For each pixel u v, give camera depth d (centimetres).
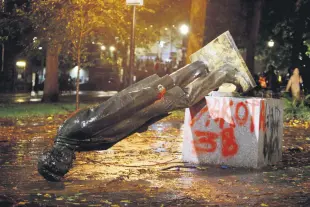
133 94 952
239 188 937
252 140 1116
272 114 1175
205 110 1152
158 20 4097
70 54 2672
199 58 1148
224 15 4444
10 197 852
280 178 1026
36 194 876
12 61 6306
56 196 864
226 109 1134
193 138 1169
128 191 905
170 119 2386
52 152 938
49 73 3675
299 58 5653
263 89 3478
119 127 948
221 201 844
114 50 4684
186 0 4112
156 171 1083
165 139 1633
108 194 882
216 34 4434
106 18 2555
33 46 2775
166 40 6638
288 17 5562
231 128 1130
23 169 1092
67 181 977
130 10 2723
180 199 852
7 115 2455
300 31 5594
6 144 1478
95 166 1132
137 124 962
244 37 4594
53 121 2200
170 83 1019
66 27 2497
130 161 1201
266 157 1157
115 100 942
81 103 3481
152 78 1020
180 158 1235
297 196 880
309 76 5472
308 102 2697
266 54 6969
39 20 2589
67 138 934
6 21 3048
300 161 1238
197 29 2997
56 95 3706
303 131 1970
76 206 805
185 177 1026
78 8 2480
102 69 7238
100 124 928
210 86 1087
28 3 3284
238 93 1191
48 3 2522
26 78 6644
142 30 3166
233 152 1130
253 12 4394
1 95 5019
